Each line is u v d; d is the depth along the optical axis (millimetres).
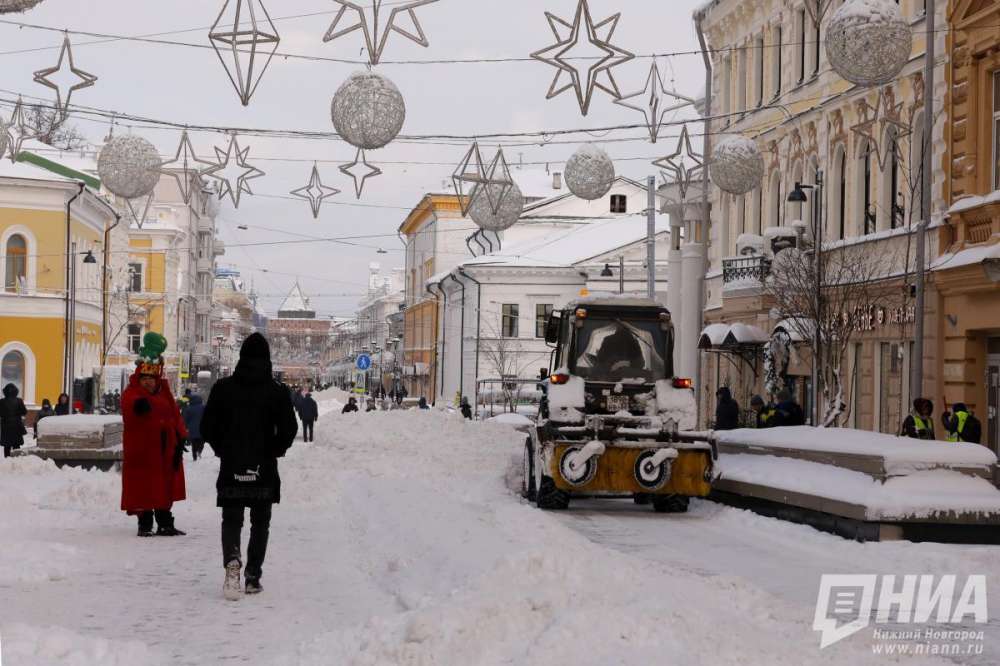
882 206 29953
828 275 27438
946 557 13359
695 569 12859
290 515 18125
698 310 43594
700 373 44219
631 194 85875
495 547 12297
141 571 11883
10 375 59344
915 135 28344
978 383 25422
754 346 37531
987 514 14859
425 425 30531
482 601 8203
